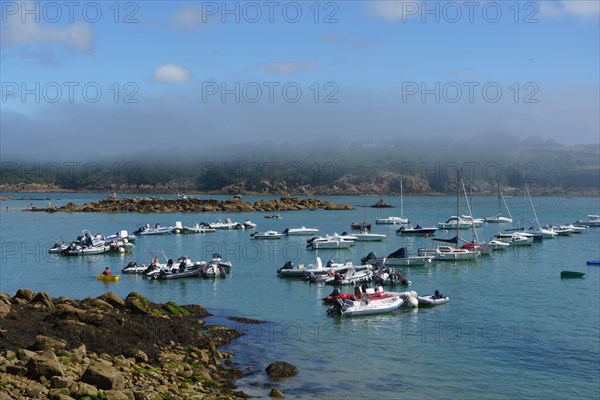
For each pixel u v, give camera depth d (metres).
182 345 45.69
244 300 67.88
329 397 37.50
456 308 63.75
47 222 194.00
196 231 161.50
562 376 42.66
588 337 52.47
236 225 174.75
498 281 82.12
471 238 149.25
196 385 36.84
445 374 42.59
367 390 39.09
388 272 79.19
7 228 172.12
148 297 70.00
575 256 111.56
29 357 33.50
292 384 39.53
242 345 48.41
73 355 35.84
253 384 39.06
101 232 161.25
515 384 41.03
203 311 59.66
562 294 72.44
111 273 88.69
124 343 41.66
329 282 78.44
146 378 35.47
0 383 29.56
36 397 28.62
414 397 38.16
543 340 51.44
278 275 84.81
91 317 44.62
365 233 145.38
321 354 46.56
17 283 80.69
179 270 83.62
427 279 83.94
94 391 30.33
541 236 142.88
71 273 89.69
